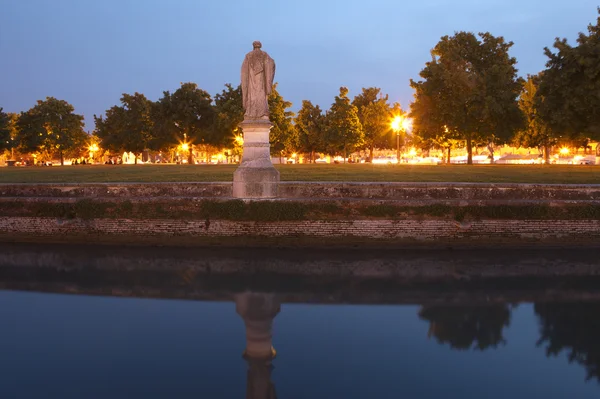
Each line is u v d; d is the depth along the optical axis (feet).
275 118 206.28
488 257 49.73
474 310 34.24
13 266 46.57
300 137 255.50
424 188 55.52
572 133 108.37
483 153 323.78
